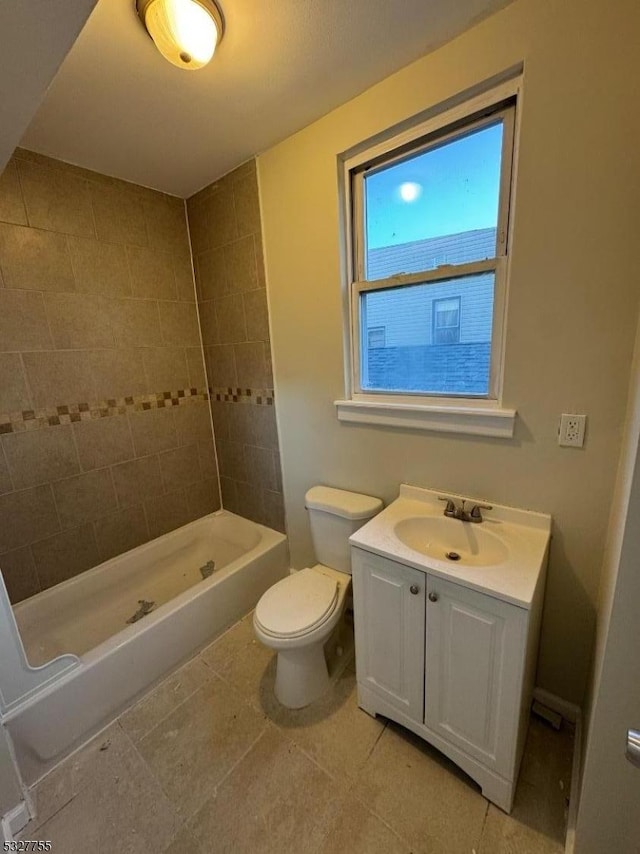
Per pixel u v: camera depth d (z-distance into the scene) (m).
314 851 1.07
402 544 1.28
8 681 1.20
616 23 0.93
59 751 1.32
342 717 1.46
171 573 2.29
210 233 2.12
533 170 1.11
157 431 2.24
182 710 1.52
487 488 1.43
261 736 1.40
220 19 1.04
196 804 1.19
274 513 2.31
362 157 1.48
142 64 1.17
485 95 1.17
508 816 1.12
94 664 1.40
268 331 2.00
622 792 0.77
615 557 0.89
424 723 1.29
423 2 1.02
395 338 1.61
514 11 1.05
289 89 1.34
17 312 1.67
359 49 1.18
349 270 1.65
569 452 1.22
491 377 1.37
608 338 1.09
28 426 1.74
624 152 0.98
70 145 1.62
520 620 1.00
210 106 1.40
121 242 1.98
